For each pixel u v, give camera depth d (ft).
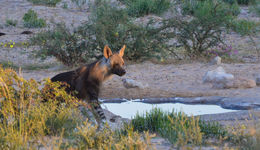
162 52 86.69
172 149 28.14
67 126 35.24
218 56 81.97
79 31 87.40
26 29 133.49
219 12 106.63
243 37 109.60
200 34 94.73
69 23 135.85
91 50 90.17
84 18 142.20
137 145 26.32
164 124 35.76
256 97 50.42
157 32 89.76
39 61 91.20
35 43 89.51
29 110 35.01
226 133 32.04
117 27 88.74
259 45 98.89
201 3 135.13
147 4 139.23
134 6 140.15
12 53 100.53
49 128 34.24
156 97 55.98
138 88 61.67
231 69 73.97
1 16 148.87
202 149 27.86
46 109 37.19
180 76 70.18
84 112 38.91
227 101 49.67
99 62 40.83
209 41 96.84
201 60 85.71
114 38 86.58
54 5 168.86
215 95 55.21
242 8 151.02
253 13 141.59
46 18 144.87
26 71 80.64
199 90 58.90
